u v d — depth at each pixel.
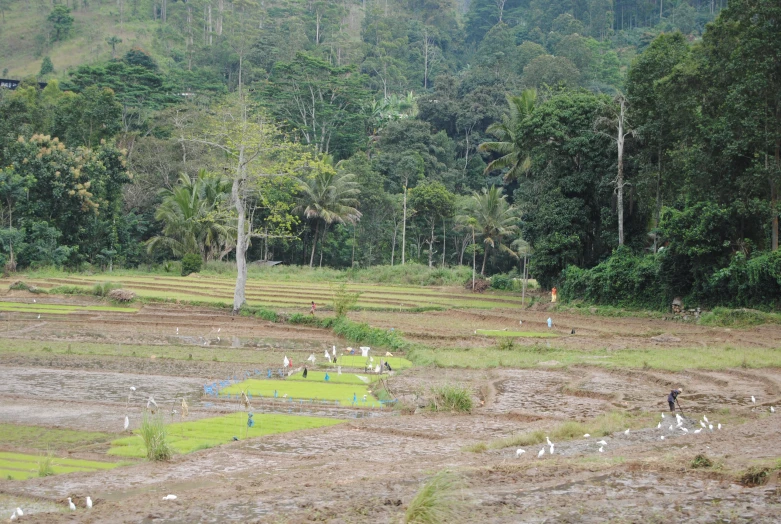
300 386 35.62
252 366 41.34
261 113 74.81
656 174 62.72
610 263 62.59
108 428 27.09
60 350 45.06
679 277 58.38
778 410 29.09
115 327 55.25
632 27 192.75
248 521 15.98
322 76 125.25
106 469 21.61
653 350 45.28
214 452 23.58
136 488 19.53
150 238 99.75
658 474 18.44
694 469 18.66
